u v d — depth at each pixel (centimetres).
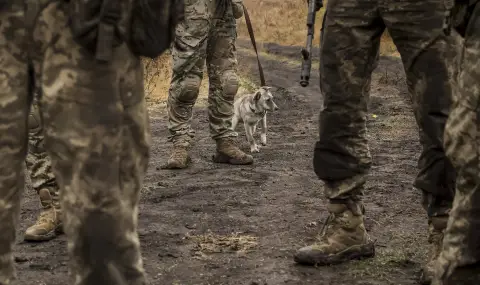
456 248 209
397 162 679
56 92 195
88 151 195
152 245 407
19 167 209
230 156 688
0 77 199
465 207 209
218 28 665
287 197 531
